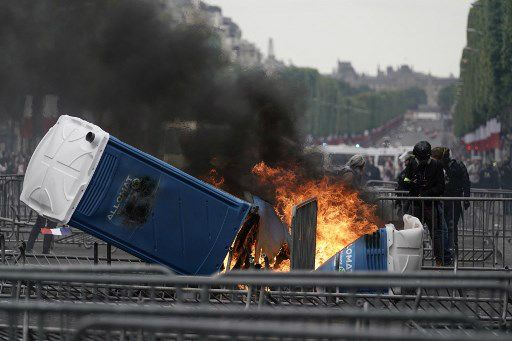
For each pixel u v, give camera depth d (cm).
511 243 4900
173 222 3098
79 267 2152
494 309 2859
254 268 3216
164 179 3100
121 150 3100
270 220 3272
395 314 1555
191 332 1944
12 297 2862
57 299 2889
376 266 3297
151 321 1462
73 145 3109
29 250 4431
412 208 4131
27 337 2284
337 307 2964
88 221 3094
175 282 1936
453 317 1562
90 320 1512
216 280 1941
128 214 3095
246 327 1420
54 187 3106
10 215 5128
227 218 3095
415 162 4188
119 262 3709
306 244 3194
